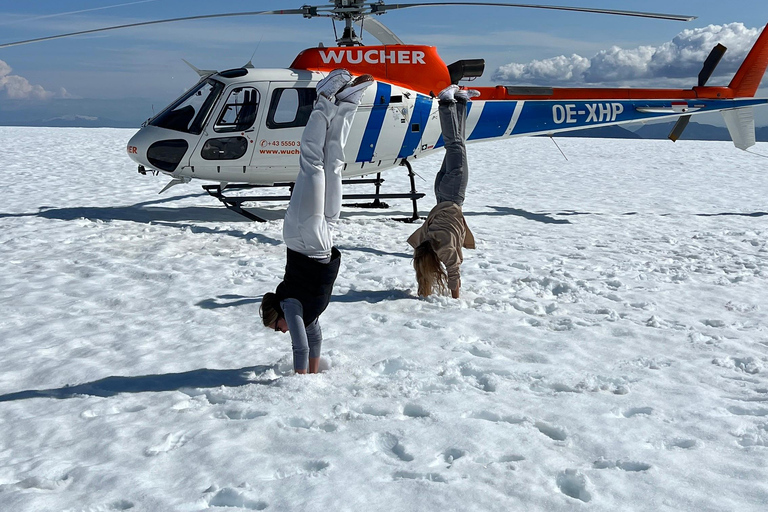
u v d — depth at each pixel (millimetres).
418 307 5371
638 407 3383
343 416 3240
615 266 7035
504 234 9086
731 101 11367
